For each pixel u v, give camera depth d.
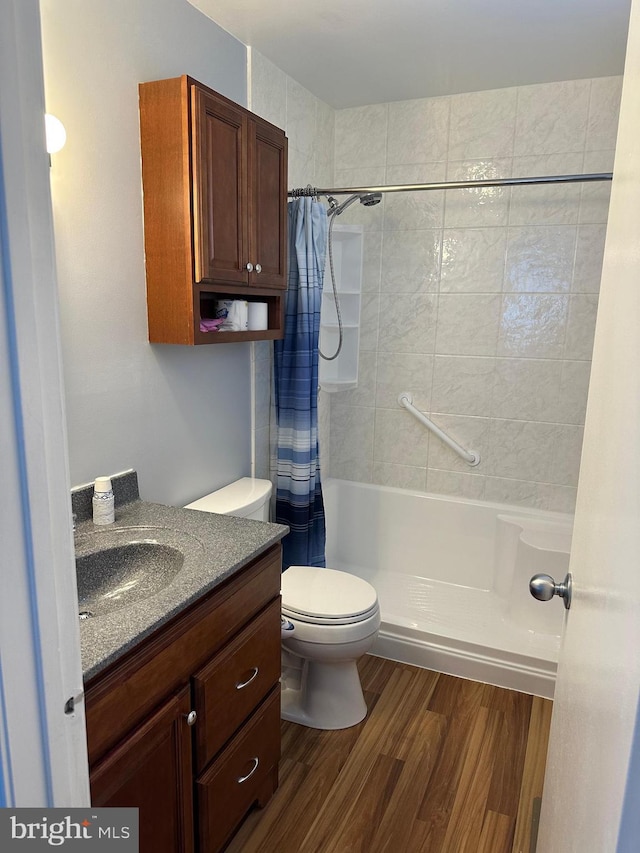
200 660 1.27
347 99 2.74
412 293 2.89
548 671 2.18
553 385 2.70
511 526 2.73
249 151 1.82
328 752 1.90
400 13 1.92
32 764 0.57
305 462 2.39
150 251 1.70
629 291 0.73
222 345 2.17
